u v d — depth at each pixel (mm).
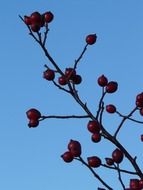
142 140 6680
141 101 6398
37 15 6359
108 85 6621
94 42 6750
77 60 6660
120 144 6020
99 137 6035
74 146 5695
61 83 6578
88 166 5641
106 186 5551
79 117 6199
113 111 6773
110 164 5883
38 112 6340
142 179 5793
